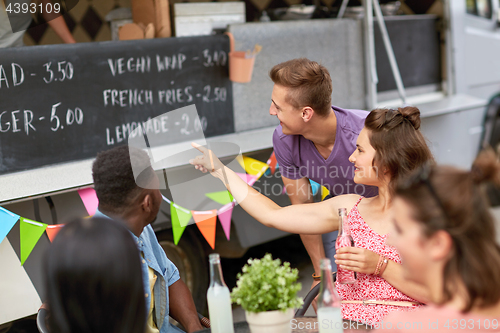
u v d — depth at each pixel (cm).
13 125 231
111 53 259
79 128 254
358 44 360
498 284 94
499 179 95
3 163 230
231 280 322
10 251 202
